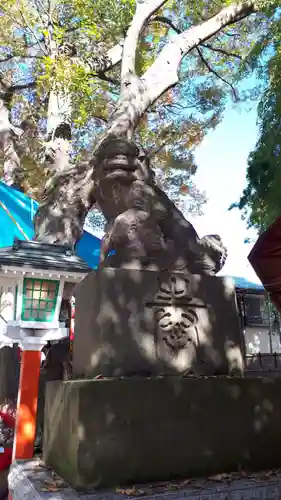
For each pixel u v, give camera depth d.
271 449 3.99
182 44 12.77
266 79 10.26
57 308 5.22
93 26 11.72
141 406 3.62
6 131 13.72
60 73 10.46
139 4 12.52
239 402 4.00
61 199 9.93
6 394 7.15
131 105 11.05
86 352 4.34
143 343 4.22
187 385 3.85
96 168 5.52
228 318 4.73
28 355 5.32
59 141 12.27
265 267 3.78
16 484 4.07
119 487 3.36
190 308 4.56
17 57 14.22
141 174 5.43
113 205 5.39
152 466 3.53
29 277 5.12
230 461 3.81
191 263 4.93
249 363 14.96
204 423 3.81
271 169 9.20
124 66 11.70
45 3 11.62
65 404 3.88
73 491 3.32
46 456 4.64
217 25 13.33
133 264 4.68
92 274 4.48
